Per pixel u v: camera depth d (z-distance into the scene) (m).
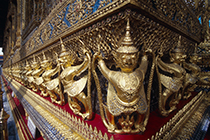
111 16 0.64
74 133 0.88
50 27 1.43
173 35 1.02
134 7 0.57
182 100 1.41
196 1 1.42
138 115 0.74
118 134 0.76
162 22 0.79
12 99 4.39
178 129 0.87
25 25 3.15
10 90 5.87
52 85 1.35
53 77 1.87
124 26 0.63
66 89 1.00
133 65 0.64
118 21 0.62
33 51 2.24
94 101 1.11
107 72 0.73
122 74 0.67
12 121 3.37
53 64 1.74
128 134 0.76
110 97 0.73
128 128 0.73
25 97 2.38
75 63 1.28
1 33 10.50
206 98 1.58
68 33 1.01
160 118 0.97
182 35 1.19
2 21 8.04
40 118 1.36
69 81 0.99
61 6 1.16
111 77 0.70
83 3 0.82
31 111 1.74
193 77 1.32
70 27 0.97
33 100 2.02
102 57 0.84
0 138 2.20
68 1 1.02
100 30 0.74
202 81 1.68
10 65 6.30
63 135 0.90
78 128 0.85
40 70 1.92
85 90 1.18
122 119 0.72
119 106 0.68
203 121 1.09
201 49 1.69
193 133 0.89
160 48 0.95
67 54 1.02
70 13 0.99
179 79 0.99
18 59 3.95
